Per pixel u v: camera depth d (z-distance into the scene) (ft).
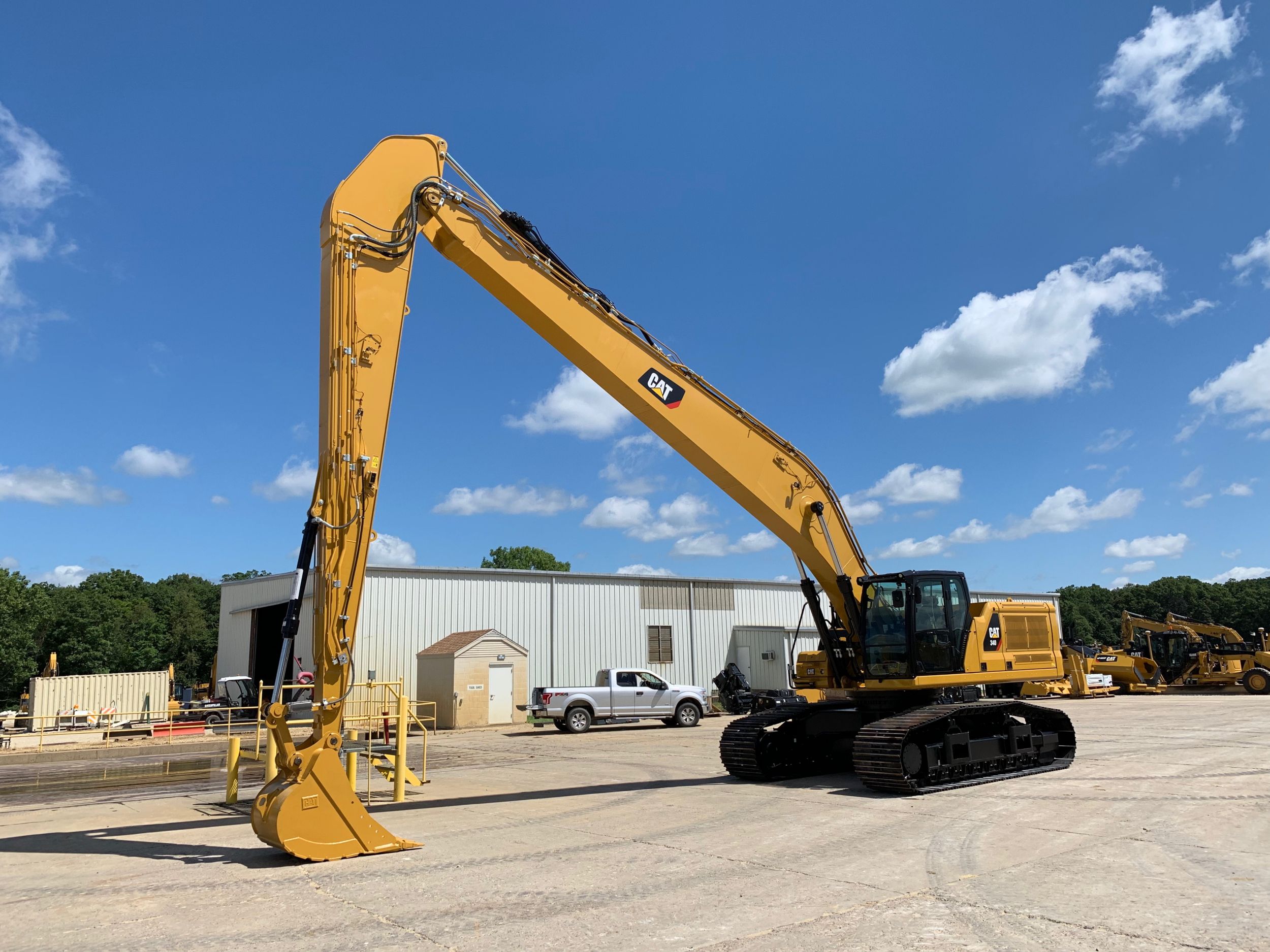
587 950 17.13
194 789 46.06
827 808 33.40
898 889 21.26
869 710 42.39
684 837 28.40
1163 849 25.12
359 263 28.40
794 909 19.70
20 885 23.31
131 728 83.51
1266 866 23.02
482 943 17.69
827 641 42.65
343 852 25.59
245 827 32.48
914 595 40.14
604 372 34.83
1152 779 39.11
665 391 36.27
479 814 33.78
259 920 19.58
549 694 78.79
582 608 102.68
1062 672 46.24
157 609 271.28
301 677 37.14
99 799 42.32
